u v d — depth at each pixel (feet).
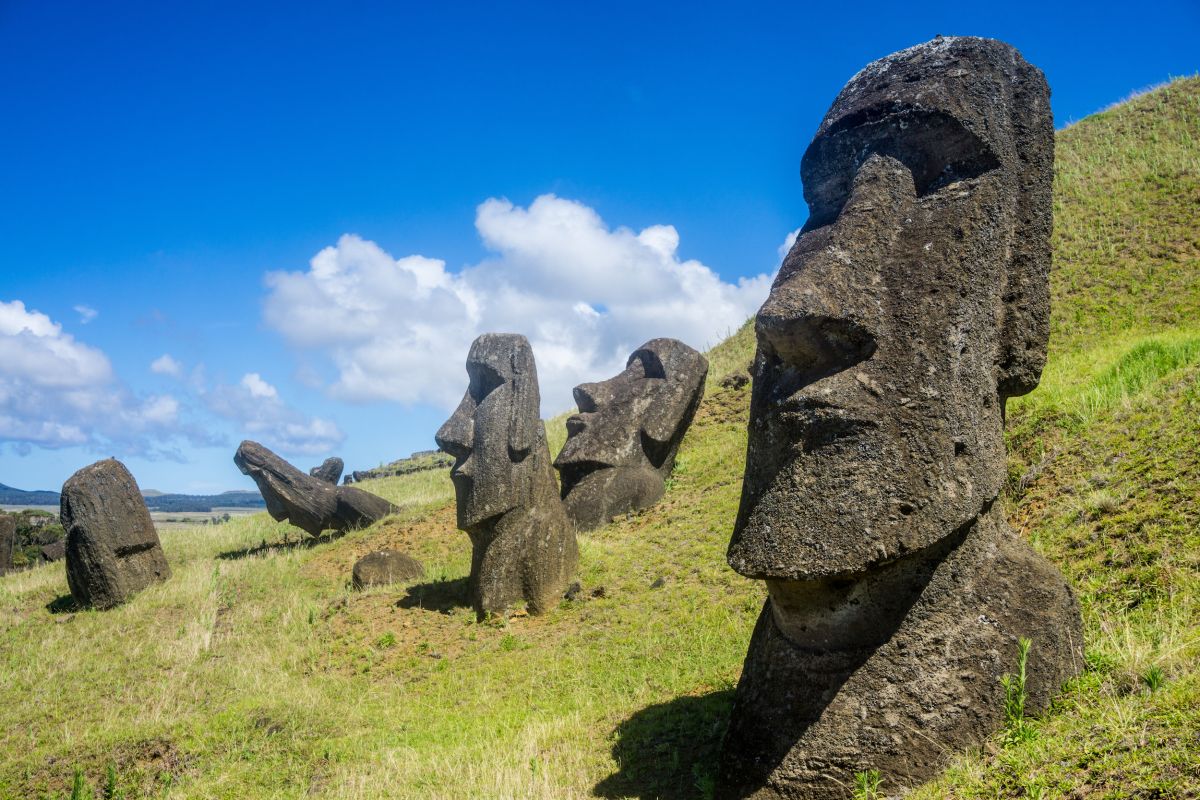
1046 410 36.91
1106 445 31.71
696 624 33.24
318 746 27.09
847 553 16.98
